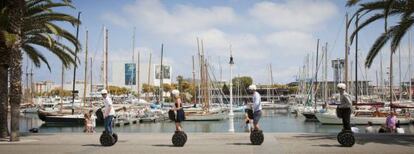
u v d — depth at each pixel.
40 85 149.62
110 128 16.62
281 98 158.88
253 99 16.28
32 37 22.36
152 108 74.12
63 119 56.12
